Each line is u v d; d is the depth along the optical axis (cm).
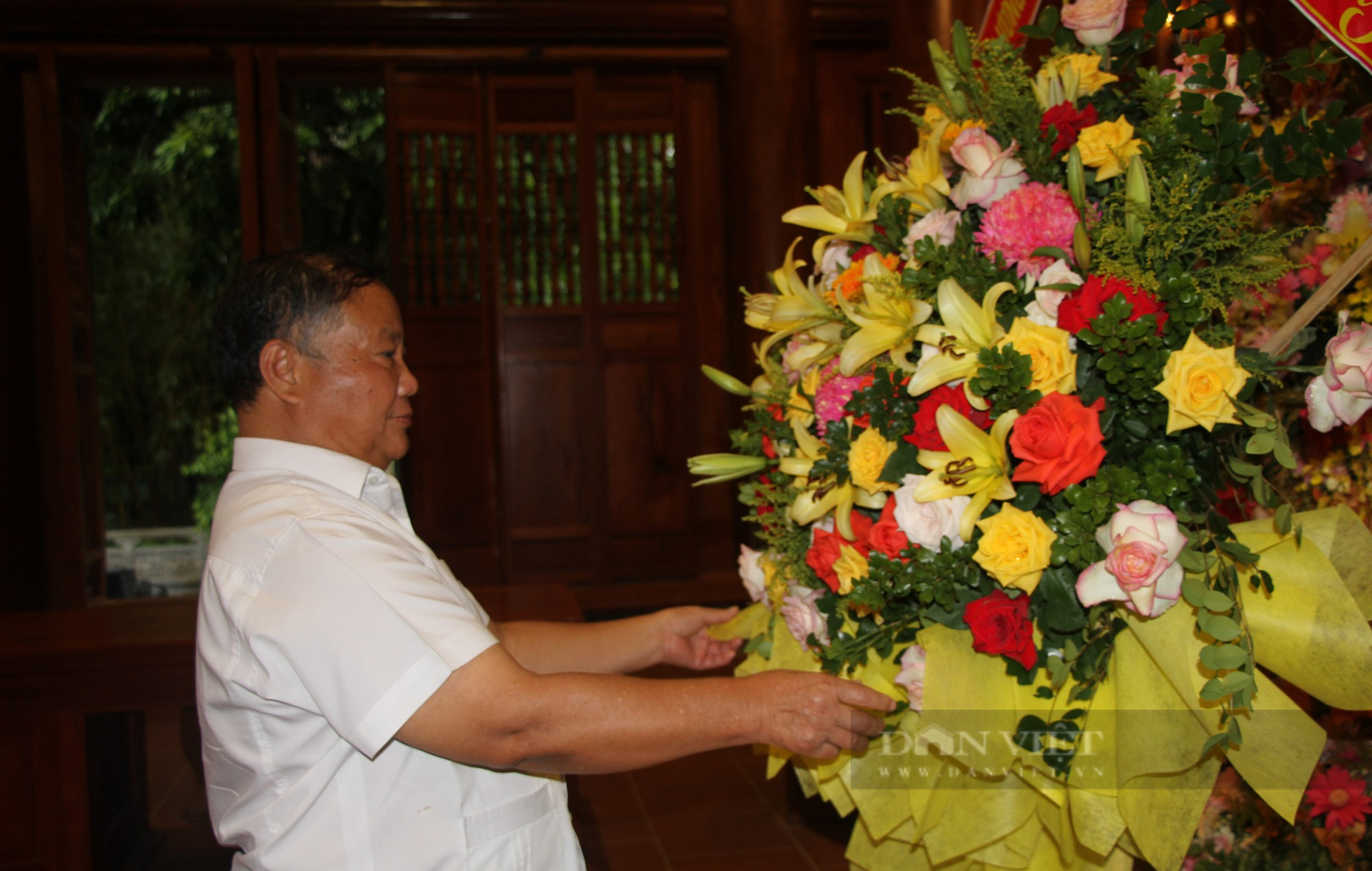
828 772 112
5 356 475
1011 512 90
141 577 734
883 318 101
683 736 100
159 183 860
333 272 119
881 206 111
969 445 92
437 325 522
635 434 540
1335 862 155
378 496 123
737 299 469
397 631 99
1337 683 90
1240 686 83
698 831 319
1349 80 136
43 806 245
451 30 501
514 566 529
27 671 243
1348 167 137
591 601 507
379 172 870
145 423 892
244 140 493
